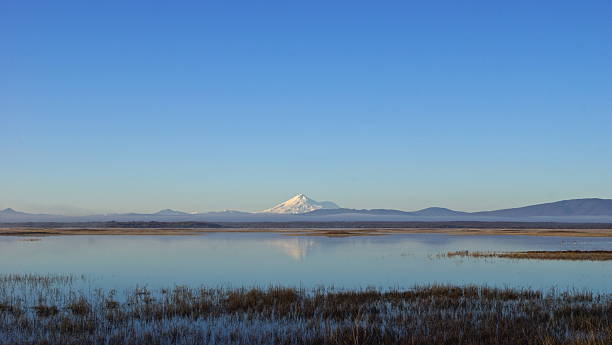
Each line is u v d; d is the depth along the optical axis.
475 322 28.61
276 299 35.25
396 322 28.72
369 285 43.97
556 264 60.34
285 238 135.25
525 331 26.36
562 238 136.50
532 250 85.50
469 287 39.78
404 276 50.06
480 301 34.66
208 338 26.23
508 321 28.50
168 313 31.56
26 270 55.84
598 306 32.72
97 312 32.12
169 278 49.19
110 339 25.98
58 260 67.44
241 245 101.44
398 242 113.19
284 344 24.94
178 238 135.00
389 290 40.41
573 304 33.94
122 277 49.88
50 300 36.50
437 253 78.31
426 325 27.75
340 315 30.88
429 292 37.81
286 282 46.22
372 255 75.00
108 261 66.31
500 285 43.50
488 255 72.69
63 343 25.22
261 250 86.69
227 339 26.02
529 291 38.50
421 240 123.38
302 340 25.45
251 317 30.58
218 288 41.97
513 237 144.00
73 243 107.56
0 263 63.56
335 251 83.56
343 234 166.00
